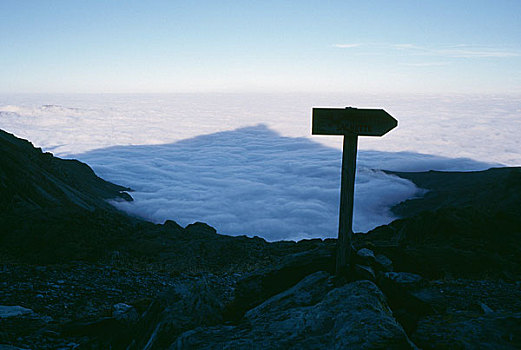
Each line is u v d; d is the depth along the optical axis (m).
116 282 11.34
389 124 5.12
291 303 5.12
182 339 4.32
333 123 5.25
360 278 5.24
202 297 5.46
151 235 21.27
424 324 4.62
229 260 17.97
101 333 6.15
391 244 7.83
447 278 10.16
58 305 8.85
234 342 4.05
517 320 4.54
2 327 6.75
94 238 18.55
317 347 3.79
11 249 16.28
